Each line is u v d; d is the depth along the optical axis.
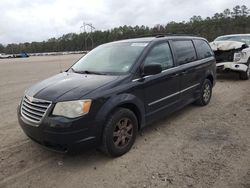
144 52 4.94
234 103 7.26
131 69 4.66
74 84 4.30
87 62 5.44
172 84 5.44
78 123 3.82
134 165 4.10
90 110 3.91
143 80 4.71
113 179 3.76
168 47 5.59
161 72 5.15
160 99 5.16
